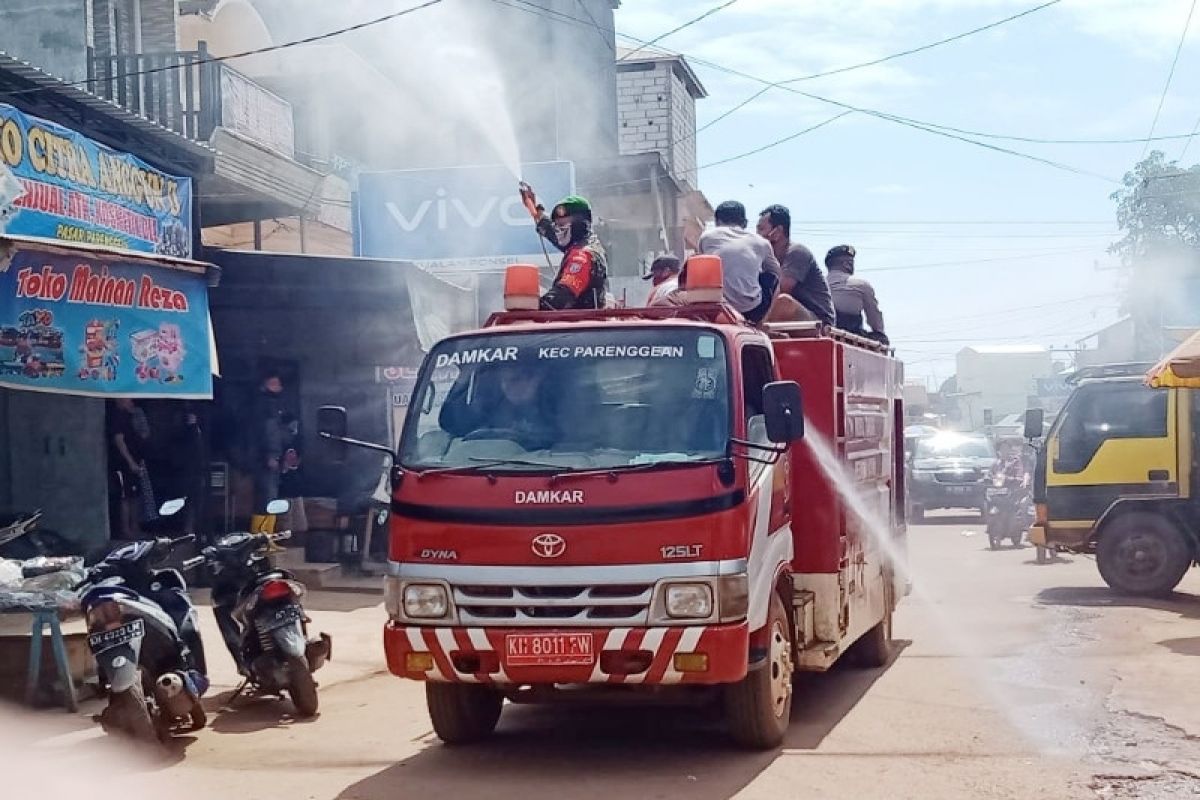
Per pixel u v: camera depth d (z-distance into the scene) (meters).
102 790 6.62
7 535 9.34
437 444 7.12
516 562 6.68
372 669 10.26
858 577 8.98
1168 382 12.18
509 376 7.26
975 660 10.55
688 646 6.52
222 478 16.48
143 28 17.69
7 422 14.03
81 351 10.51
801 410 6.68
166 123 14.98
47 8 15.41
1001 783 6.59
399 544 6.95
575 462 6.85
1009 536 21.58
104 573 7.67
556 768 7.04
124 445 14.59
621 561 6.59
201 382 12.02
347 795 6.51
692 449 6.81
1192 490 14.54
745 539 6.73
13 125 10.65
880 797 6.34
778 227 10.15
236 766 7.13
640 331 7.26
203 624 11.79
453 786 6.67
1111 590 15.27
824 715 8.37
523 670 6.65
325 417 7.27
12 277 9.80
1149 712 8.29
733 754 7.28
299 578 14.66
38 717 8.18
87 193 11.81
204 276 12.05
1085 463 14.84
